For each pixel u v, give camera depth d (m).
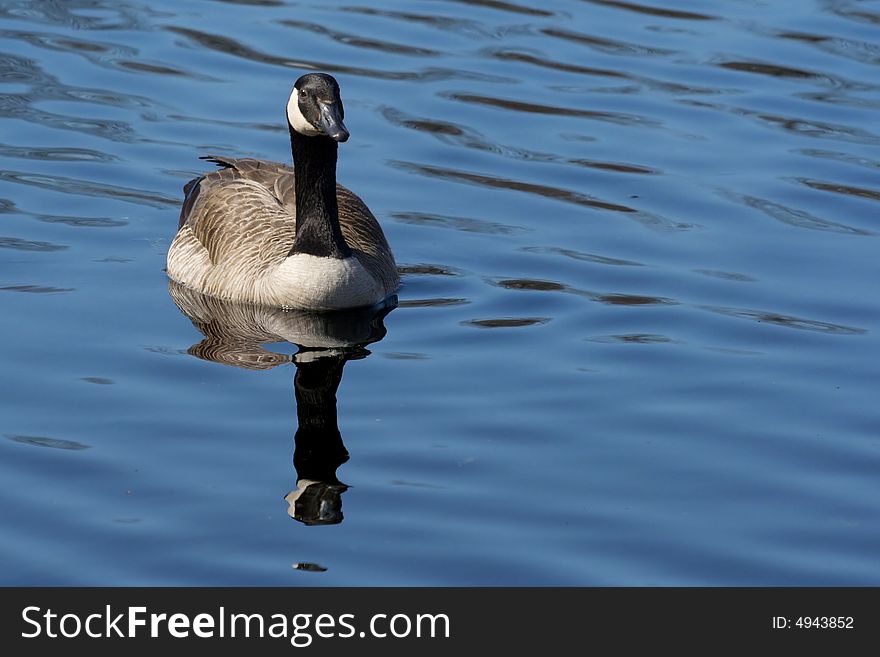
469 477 12.10
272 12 24.61
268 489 11.84
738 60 22.94
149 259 17.31
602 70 22.56
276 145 20.14
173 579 10.67
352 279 15.91
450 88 21.84
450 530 11.28
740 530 11.34
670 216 18.33
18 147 19.73
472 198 18.86
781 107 21.47
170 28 23.75
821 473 12.20
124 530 11.22
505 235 17.88
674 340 14.94
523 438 12.79
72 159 19.55
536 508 11.62
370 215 17.42
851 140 20.48
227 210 17.22
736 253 17.27
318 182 15.95
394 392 13.70
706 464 12.35
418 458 12.40
